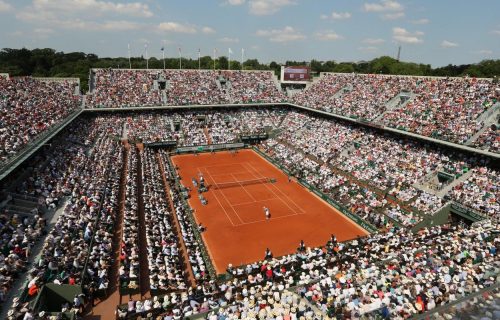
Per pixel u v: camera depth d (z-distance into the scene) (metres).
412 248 33.06
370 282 25.78
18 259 25.75
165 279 28.33
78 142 58.50
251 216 45.78
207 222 43.75
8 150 36.28
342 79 89.88
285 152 72.19
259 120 90.12
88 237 31.27
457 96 60.34
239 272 31.14
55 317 21.92
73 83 78.62
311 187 55.28
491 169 47.53
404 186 49.69
